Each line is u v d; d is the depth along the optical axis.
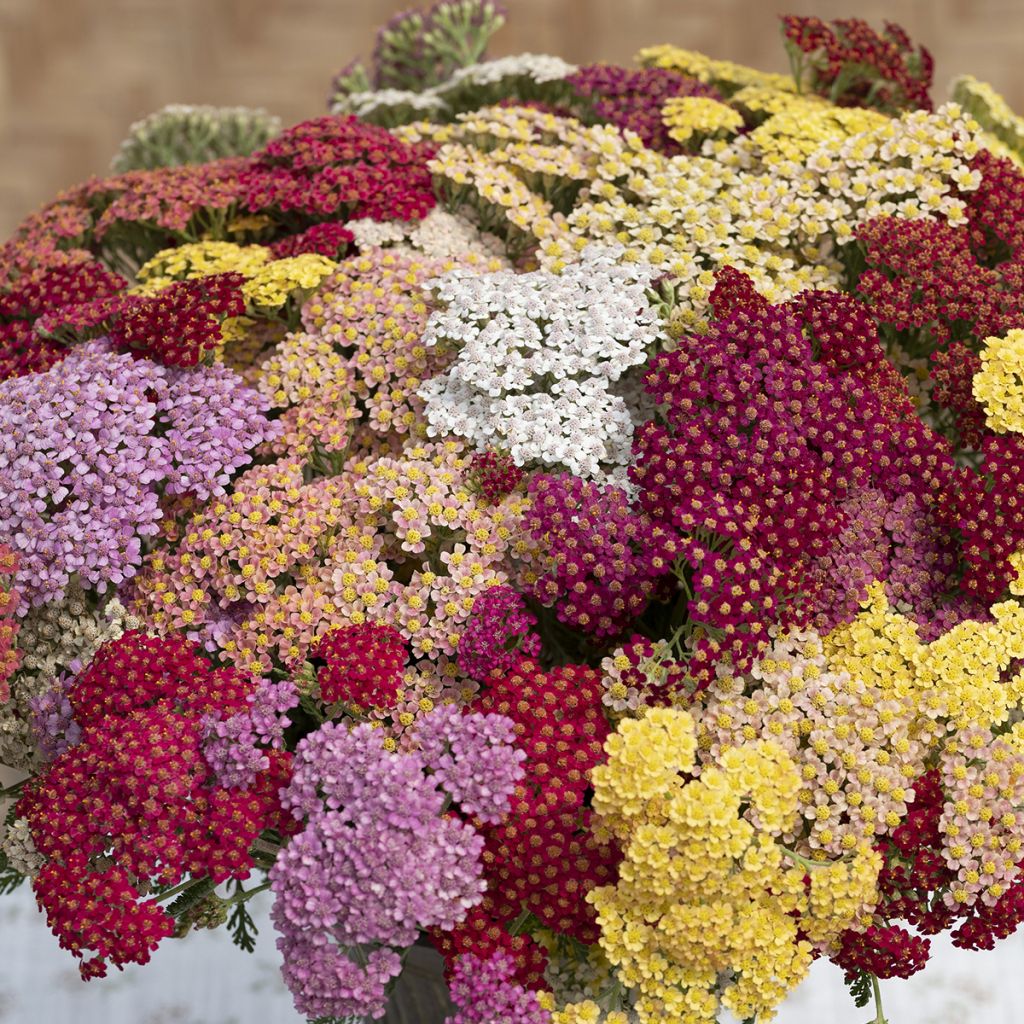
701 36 1.37
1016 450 0.74
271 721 0.72
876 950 0.72
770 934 0.70
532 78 0.95
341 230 0.83
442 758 0.71
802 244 0.84
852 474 0.74
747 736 0.72
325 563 0.76
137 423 0.76
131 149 1.05
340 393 0.78
